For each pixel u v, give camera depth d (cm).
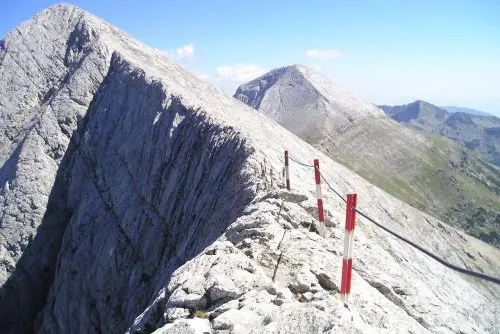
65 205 5578
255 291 1282
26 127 6481
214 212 2931
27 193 5466
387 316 1373
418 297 1705
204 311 1251
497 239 17662
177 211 3672
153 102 4859
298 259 1591
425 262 4088
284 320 1013
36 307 5153
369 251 1900
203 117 3984
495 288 6034
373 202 7556
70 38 7319
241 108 7044
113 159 5122
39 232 5334
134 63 5872
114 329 3878
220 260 1426
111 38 7031
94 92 6191
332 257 1639
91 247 4684
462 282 4459
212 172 3356
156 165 4275
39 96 6956
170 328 1143
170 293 1416
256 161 2811
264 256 1612
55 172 5694
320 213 1912
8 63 7200
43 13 7669
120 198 4678
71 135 5925
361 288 1527
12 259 5188
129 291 3847
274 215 1936
